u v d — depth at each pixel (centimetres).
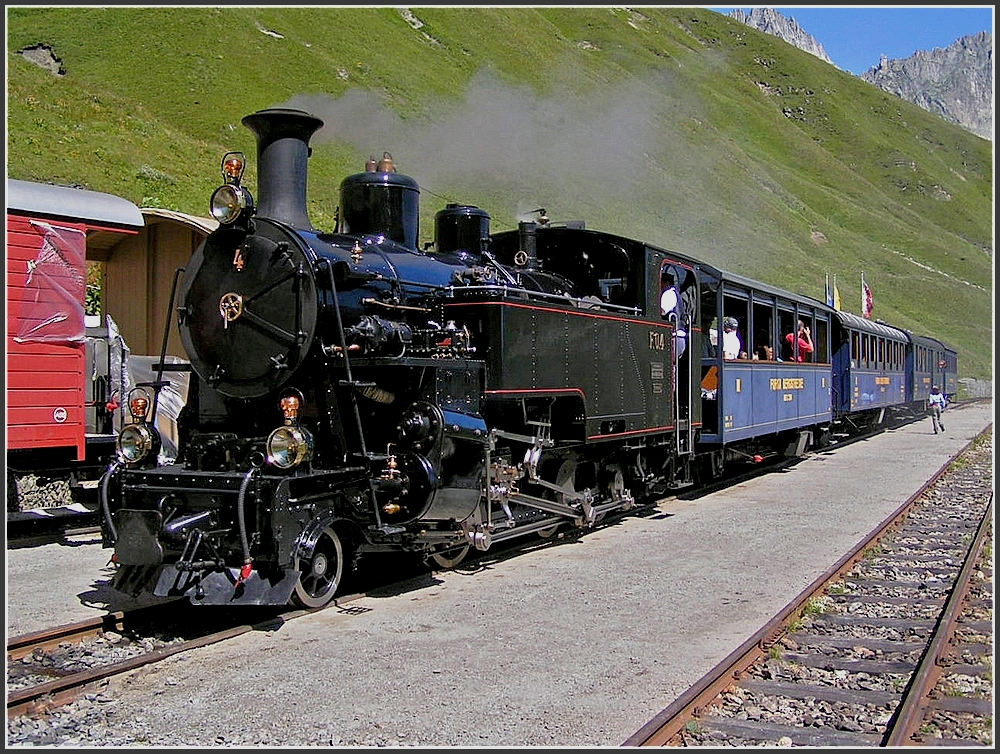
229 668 532
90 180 2239
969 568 788
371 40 4722
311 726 448
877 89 14800
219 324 697
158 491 636
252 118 736
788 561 834
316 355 671
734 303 1437
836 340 2128
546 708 473
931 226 9844
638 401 1009
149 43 3869
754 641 557
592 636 598
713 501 1229
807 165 9725
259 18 4381
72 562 837
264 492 608
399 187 809
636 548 896
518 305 776
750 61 12838
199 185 2612
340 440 675
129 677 516
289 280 666
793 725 460
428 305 764
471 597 700
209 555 609
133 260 1288
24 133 2323
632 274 1030
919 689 486
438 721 455
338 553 684
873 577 798
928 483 1348
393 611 659
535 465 794
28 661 550
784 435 1725
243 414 702
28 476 984
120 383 1105
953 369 4384
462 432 698
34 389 961
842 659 569
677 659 552
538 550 888
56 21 3975
